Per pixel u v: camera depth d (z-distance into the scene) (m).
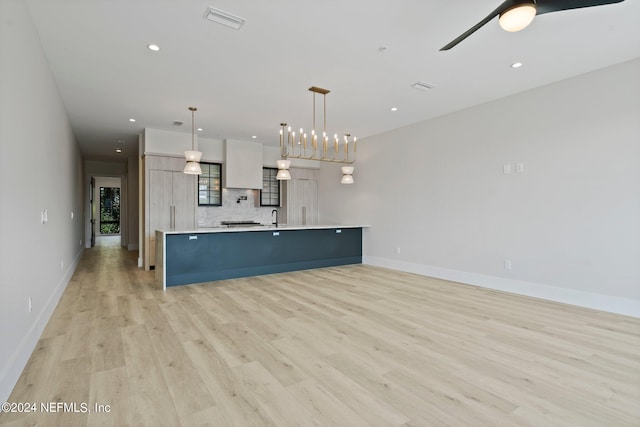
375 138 6.79
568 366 2.38
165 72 3.72
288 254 6.03
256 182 7.45
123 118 5.52
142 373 2.25
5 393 1.90
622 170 3.58
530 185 4.35
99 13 2.60
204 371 2.28
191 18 2.69
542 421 1.75
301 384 2.12
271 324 3.22
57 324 3.21
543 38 3.05
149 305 3.86
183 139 6.57
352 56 3.37
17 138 2.24
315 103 4.83
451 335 2.96
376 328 3.13
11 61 2.11
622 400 1.95
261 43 3.10
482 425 1.71
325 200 8.34
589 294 3.82
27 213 2.50
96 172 10.62
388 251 6.49
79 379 2.16
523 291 4.42
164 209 6.33
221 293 4.44
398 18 2.71
